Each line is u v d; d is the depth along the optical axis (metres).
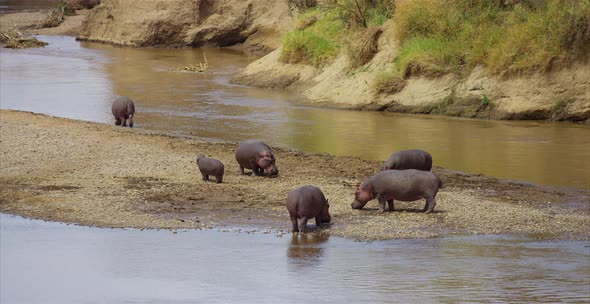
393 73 92.06
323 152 66.31
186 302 29.22
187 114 87.25
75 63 140.25
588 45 82.69
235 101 96.75
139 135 72.88
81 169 58.22
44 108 91.25
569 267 34.72
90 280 33.22
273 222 44.78
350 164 60.88
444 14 94.75
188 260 36.59
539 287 31.11
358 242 40.41
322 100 95.19
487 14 92.25
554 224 43.88
